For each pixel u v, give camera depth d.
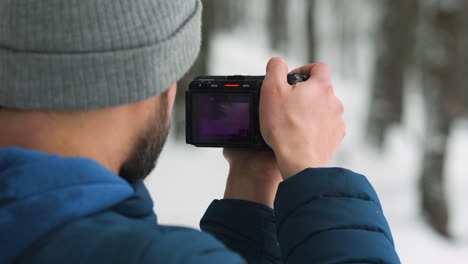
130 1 0.67
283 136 0.86
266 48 25.78
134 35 0.67
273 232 0.98
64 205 0.61
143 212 0.69
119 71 0.66
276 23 26.61
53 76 0.65
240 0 31.09
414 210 9.98
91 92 0.66
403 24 11.54
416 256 7.96
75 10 0.65
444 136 9.45
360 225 0.74
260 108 0.89
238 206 1.00
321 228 0.74
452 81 9.45
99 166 0.65
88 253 0.58
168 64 0.70
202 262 0.59
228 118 0.96
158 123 0.74
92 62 0.65
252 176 1.03
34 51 0.65
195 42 0.76
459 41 9.45
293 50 26.84
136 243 0.59
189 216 7.23
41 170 0.62
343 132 0.90
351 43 30.41
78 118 0.68
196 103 0.97
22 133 0.68
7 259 0.59
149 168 0.75
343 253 0.71
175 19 0.71
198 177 8.63
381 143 13.27
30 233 0.59
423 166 9.55
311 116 0.87
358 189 0.77
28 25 0.65
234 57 19.89
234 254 0.63
